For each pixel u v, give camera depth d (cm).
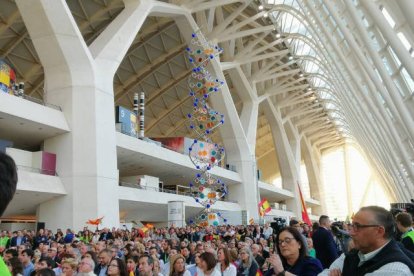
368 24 1558
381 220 280
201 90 2662
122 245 1331
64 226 2294
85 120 2384
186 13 3400
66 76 2414
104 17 3666
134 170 3669
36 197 2280
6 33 3300
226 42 4288
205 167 2764
